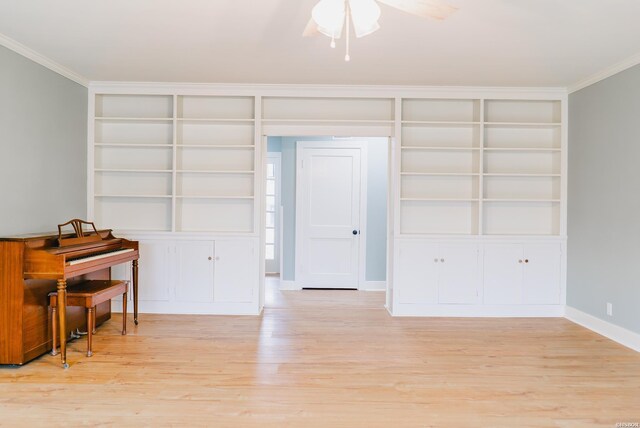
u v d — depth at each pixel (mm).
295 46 3307
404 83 4277
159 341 3508
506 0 2543
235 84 4371
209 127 4684
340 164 5824
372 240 5797
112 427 2154
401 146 4457
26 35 3125
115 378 2758
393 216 4516
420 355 3238
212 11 2730
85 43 3279
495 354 3270
